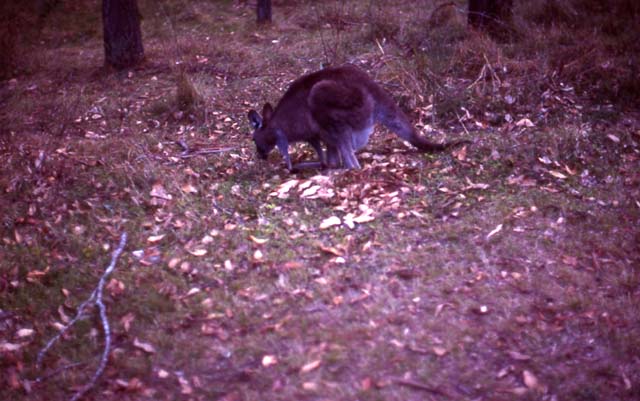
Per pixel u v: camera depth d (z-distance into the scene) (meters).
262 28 12.03
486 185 6.02
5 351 4.39
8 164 6.88
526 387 3.80
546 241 5.16
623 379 3.85
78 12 14.54
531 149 6.63
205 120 8.20
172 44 11.18
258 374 3.98
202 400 3.85
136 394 3.93
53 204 6.16
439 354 4.04
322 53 10.05
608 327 4.23
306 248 5.21
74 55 12.02
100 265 5.25
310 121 6.31
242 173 6.69
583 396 3.75
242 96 8.84
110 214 6.00
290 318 4.41
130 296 4.82
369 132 6.40
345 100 6.11
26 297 4.92
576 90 8.00
